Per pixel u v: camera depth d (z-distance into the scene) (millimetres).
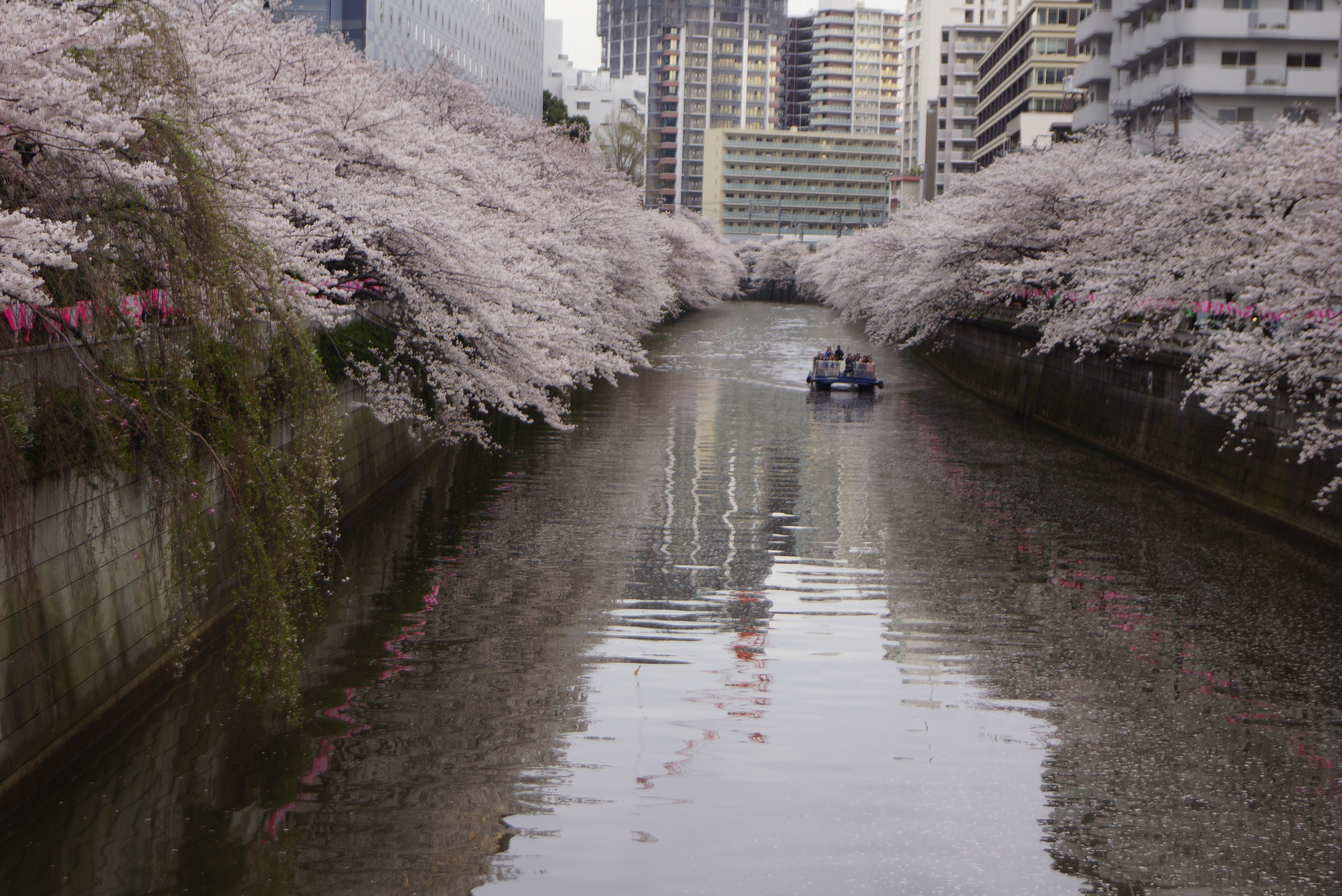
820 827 10320
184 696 12812
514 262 25359
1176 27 54438
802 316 109062
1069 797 11047
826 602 17453
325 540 17891
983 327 50844
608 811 10523
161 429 10266
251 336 10906
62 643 10688
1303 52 54719
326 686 13484
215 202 10281
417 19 76688
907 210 62094
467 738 12062
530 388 22984
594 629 15875
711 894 9141
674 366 59000
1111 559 20297
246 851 9648
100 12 10180
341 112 20547
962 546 21172
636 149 118000
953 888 9344
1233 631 16297
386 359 22172
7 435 8914
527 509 23734
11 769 9773
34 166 9320
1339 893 9430
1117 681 14195
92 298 9562
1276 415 23078
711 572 19031
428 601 17000
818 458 31406
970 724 12797
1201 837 10336
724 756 11766
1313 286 18781
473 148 31391
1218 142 32125
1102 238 29656
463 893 9047
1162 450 29266
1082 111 70625
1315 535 21203
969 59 142375
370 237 19172
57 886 9078
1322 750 12266
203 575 11156
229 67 16734
